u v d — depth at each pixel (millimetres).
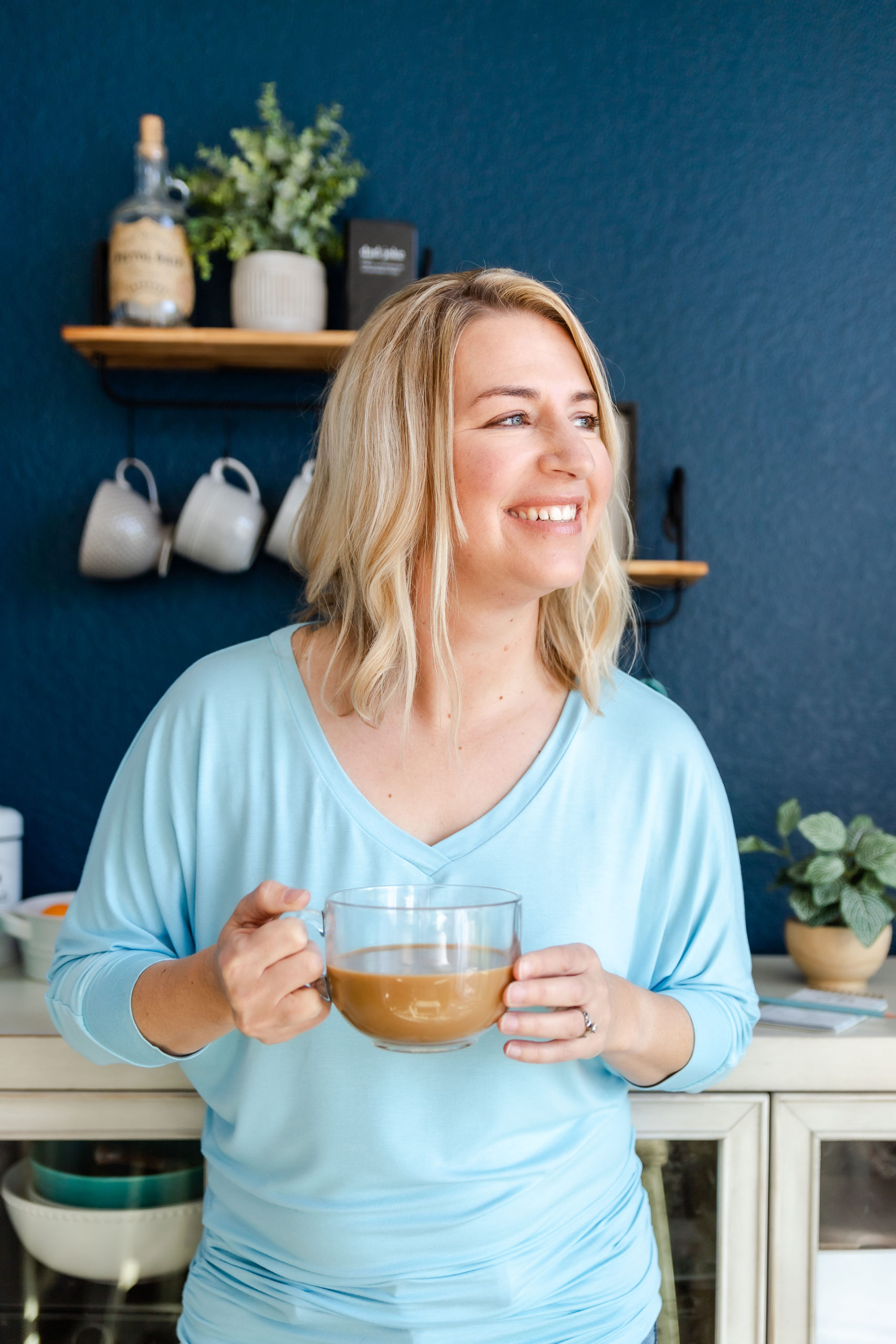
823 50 1811
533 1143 864
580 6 1802
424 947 626
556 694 958
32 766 1778
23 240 1775
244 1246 896
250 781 908
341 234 1773
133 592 1779
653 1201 1229
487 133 1796
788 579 1810
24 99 1773
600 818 904
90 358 1695
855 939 1440
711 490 1807
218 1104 913
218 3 1779
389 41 1792
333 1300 850
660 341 1807
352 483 900
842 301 1814
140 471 1788
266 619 1782
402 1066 836
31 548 1777
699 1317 1229
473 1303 839
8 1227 1201
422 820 897
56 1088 1198
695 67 1808
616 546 1522
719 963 953
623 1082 949
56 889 1779
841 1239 1250
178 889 930
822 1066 1242
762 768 1808
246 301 1614
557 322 889
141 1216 1195
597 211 1803
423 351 864
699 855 941
